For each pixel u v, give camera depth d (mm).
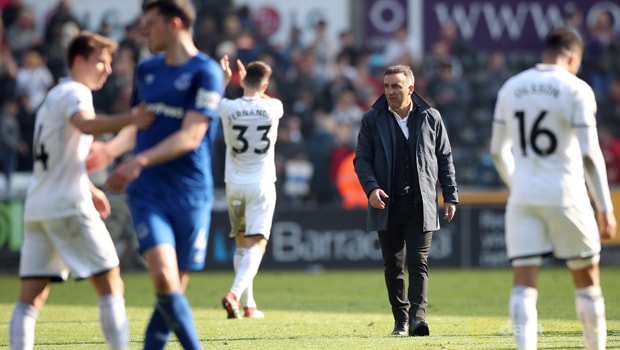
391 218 29547
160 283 19906
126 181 19344
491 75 80562
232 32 74750
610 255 69312
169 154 19719
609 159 71875
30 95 72875
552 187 21031
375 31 87938
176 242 20891
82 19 83500
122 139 21203
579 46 21984
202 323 33625
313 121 74062
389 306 40781
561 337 28938
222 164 66938
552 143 21156
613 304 41438
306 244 64312
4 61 74125
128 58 71688
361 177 29609
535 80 21422
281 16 86188
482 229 66062
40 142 20953
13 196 61969
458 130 76438
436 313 37594
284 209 64188
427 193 29469
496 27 90312
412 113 29938
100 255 20922
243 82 35188
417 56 84250
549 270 65875
